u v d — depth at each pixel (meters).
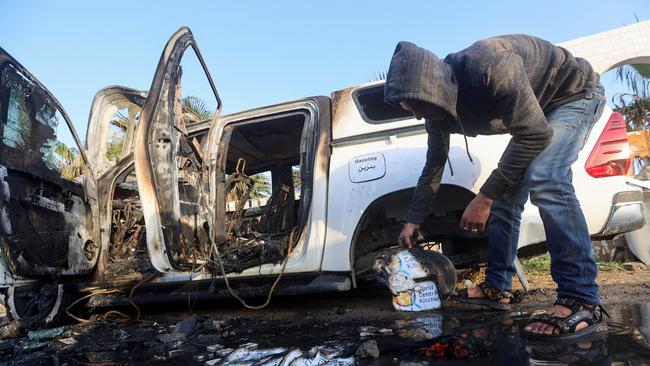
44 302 2.94
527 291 2.87
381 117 3.01
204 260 2.96
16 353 2.22
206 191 3.16
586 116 1.88
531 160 1.75
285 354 1.73
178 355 1.94
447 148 2.21
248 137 4.06
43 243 2.71
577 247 1.75
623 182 2.35
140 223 3.86
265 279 2.93
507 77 1.63
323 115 3.04
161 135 2.72
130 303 3.11
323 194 2.83
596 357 1.43
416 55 1.72
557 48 1.90
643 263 5.10
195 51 3.10
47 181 2.78
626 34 7.12
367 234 3.01
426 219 2.95
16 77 2.63
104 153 3.69
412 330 2.00
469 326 2.00
